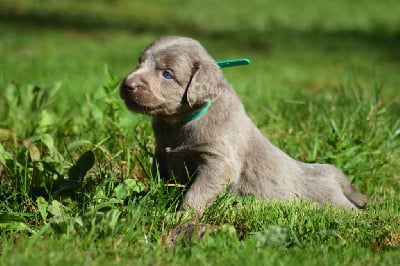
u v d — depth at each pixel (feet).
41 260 16.90
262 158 24.70
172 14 93.50
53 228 19.01
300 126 32.22
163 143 23.89
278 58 66.44
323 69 60.64
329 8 106.52
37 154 25.76
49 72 48.47
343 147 28.48
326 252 18.52
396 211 24.13
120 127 27.58
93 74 48.98
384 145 30.17
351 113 32.58
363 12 104.22
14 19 80.84
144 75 22.40
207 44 72.43
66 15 86.99
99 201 21.21
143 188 22.79
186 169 22.79
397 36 86.53
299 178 25.85
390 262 17.85
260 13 99.45
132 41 70.95
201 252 17.94
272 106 36.50
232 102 23.76
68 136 28.96
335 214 22.18
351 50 74.23
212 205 21.62
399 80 55.93
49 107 33.32
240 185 24.36
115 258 17.60
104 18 86.99
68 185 22.35
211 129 23.04
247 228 20.68
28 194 22.82
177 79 22.65
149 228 20.13
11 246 18.17
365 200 26.81
